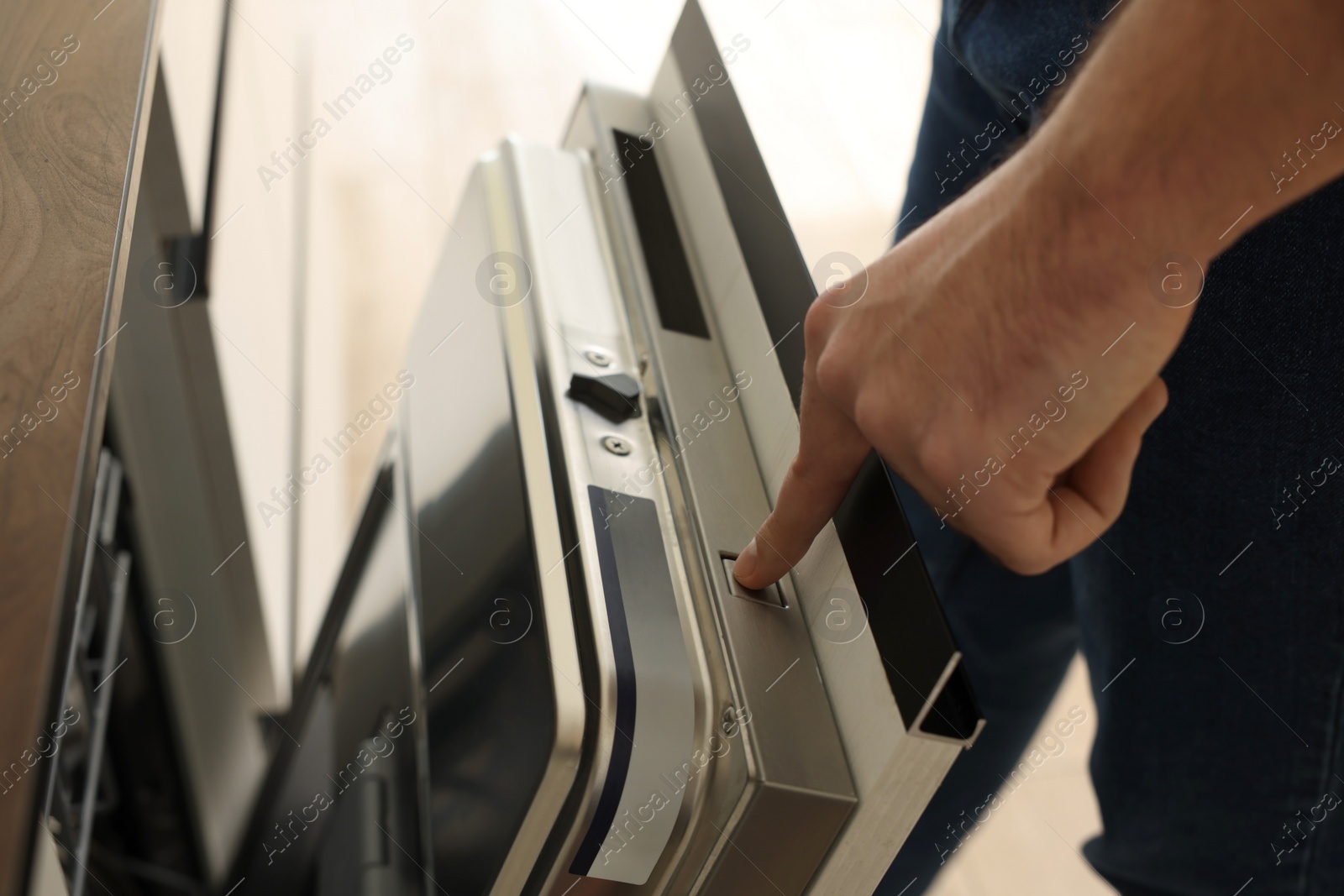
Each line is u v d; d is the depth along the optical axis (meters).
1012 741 0.83
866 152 0.99
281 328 1.34
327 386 1.51
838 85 1.17
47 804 0.31
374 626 0.77
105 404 0.38
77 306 0.38
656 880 0.41
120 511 0.94
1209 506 0.53
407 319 1.57
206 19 1.00
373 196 1.71
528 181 0.59
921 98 1.21
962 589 0.75
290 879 0.82
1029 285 0.30
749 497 0.46
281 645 1.29
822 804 0.37
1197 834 0.62
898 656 0.36
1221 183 0.28
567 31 2.03
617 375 0.50
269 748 1.20
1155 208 0.28
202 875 1.03
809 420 0.36
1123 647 0.61
